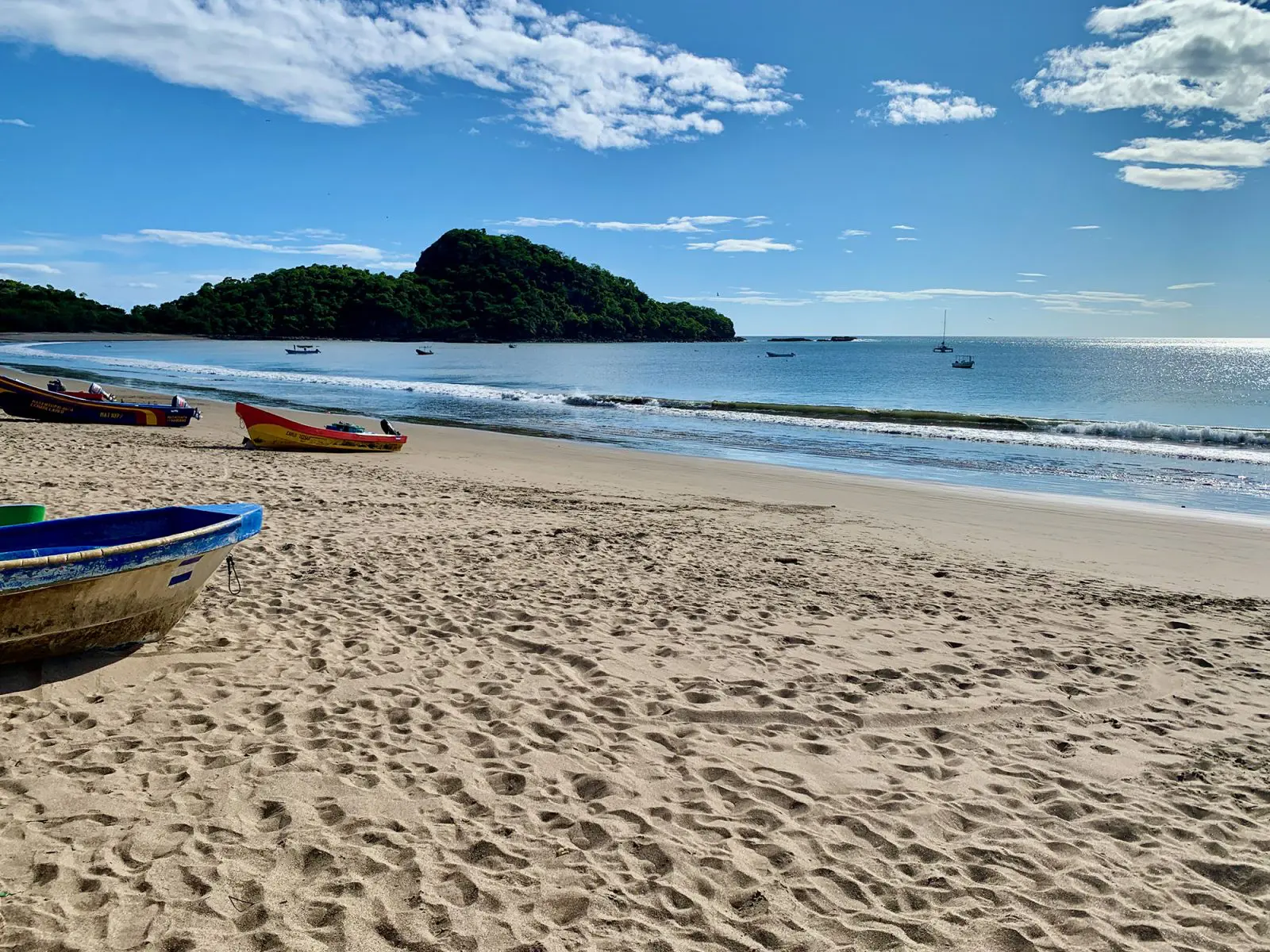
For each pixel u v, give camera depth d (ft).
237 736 15.34
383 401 112.78
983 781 15.11
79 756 14.23
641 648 21.26
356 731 15.89
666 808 13.66
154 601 18.52
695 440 78.13
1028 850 12.88
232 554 28.04
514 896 11.11
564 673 19.45
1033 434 82.89
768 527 39.17
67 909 10.25
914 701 18.67
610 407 108.88
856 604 26.27
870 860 12.46
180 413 70.08
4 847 11.47
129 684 17.31
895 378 203.00
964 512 44.93
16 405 65.36
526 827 12.91
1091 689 19.80
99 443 54.44
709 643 21.88
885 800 14.29
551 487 48.44
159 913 10.27
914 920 11.03
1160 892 11.92
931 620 24.84
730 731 16.83
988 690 19.49
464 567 28.40
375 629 21.63
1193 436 79.87
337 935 10.11
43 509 21.66
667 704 17.90
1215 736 17.39
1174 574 32.65
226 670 18.40
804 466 63.10
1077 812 14.10
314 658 19.45
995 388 167.73
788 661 20.83
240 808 12.88
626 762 15.24
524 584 26.73
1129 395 150.71
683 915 10.94
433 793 13.74
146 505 34.37
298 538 31.19
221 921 10.22
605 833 12.80
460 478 50.01
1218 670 21.39
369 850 11.93
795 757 15.79
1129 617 26.08
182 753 14.57
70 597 16.67
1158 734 17.46
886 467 62.64
